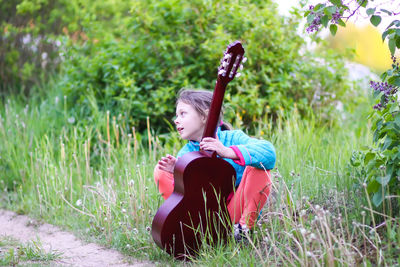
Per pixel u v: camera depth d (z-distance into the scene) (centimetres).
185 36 526
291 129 473
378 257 235
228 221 276
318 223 270
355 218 270
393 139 256
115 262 290
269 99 512
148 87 514
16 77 735
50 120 550
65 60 607
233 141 299
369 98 580
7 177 482
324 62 579
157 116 513
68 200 418
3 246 327
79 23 743
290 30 566
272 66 538
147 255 293
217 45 504
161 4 519
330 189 324
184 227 272
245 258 260
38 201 427
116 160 440
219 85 269
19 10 722
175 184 276
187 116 297
